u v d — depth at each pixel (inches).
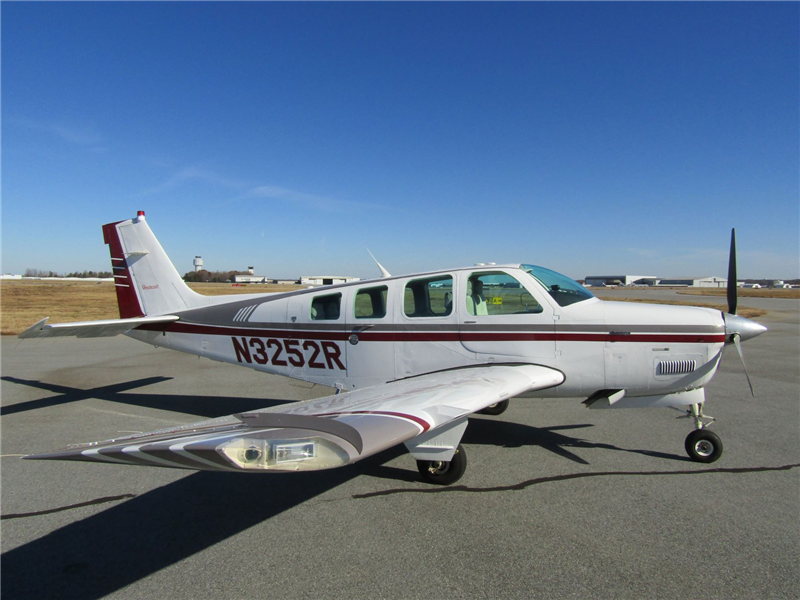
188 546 111.9
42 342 532.1
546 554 105.6
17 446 183.8
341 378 196.2
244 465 77.7
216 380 314.7
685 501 130.3
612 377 163.8
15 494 140.9
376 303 189.5
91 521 124.6
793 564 100.3
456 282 179.8
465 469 145.3
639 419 211.3
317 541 113.2
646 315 162.1
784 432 189.6
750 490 136.6
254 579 98.7
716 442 155.4
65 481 150.3
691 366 158.9
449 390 132.7
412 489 141.7
